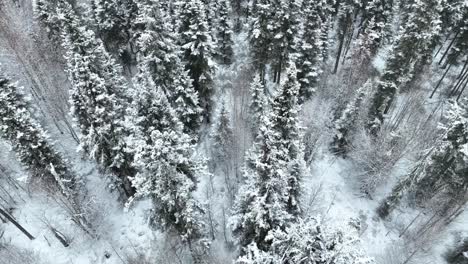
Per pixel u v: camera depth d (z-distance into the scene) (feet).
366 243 92.58
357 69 126.41
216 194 97.35
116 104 86.28
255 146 62.18
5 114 71.31
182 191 58.70
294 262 40.70
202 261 75.36
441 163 88.22
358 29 174.09
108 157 82.84
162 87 91.25
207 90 105.29
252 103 102.94
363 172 101.65
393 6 154.20
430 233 86.02
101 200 96.43
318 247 41.70
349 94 119.85
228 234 86.79
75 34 80.33
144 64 88.48
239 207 67.87
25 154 77.25
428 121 122.31
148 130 61.52
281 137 62.13
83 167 105.70
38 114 117.50
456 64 158.61
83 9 136.56
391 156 94.73
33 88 124.26
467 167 85.51
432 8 90.79
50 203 94.07
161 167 54.29
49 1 120.67
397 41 103.86
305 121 106.01
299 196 69.41
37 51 120.26
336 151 111.65
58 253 85.97
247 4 172.04
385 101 105.91
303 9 142.00
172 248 80.43
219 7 138.41
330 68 158.30
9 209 94.84
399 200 94.73
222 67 147.64
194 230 69.41
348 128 103.55
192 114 99.60
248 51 146.82
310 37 115.75
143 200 94.63
